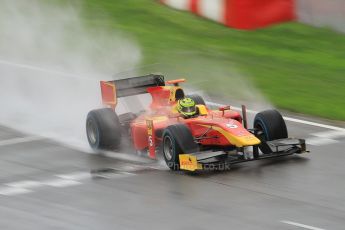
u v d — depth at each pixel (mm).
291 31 80000
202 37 79938
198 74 70875
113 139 50969
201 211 40031
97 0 92750
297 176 45438
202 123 47969
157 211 40281
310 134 55594
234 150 48344
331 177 45281
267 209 40062
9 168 49094
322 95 65500
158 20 85062
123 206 41250
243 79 69562
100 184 45125
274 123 48781
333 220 38375
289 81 69062
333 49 77188
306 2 80438
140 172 47219
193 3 85312
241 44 78125
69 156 51312
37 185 45469
